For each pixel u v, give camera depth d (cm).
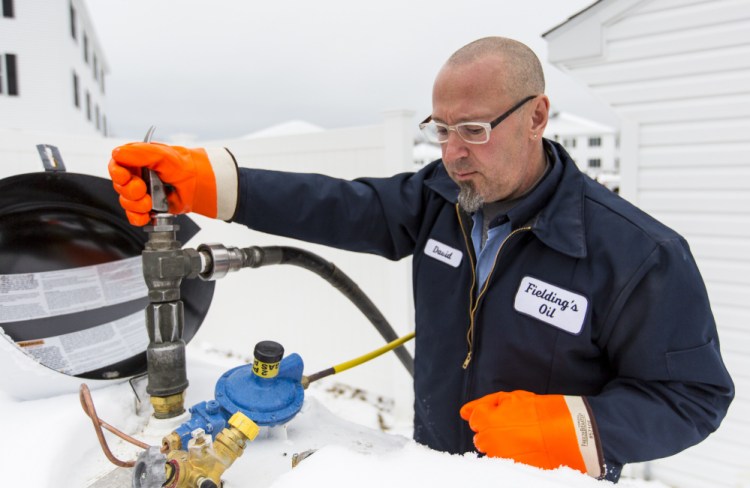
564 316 93
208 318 362
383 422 266
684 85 211
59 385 94
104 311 107
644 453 78
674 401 83
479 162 90
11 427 83
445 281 113
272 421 85
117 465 76
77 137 239
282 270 317
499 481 53
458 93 87
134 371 104
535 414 76
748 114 199
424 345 117
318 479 53
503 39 92
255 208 107
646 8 214
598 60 229
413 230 124
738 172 205
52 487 73
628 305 87
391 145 241
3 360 84
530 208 97
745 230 206
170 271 84
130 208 84
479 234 109
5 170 213
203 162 98
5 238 94
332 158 266
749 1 193
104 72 1059
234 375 92
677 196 220
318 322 305
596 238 91
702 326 84
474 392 106
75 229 105
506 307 99
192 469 63
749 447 215
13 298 94
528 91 90
